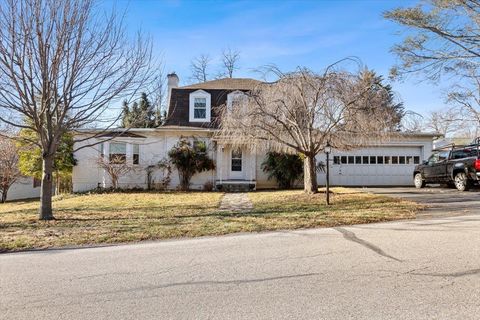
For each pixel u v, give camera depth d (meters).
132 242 6.96
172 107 21.31
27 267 5.37
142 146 20.45
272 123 13.05
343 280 4.59
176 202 13.70
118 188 19.36
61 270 5.20
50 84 9.22
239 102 13.34
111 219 9.56
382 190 16.48
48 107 9.41
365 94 12.51
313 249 6.16
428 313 3.57
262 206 11.80
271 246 6.41
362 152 21.41
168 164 20.30
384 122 12.72
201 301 3.98
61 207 12.48
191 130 20.30
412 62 15.47
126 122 13.08
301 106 12.89
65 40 9.15
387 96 12.95
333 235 7.19
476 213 9.29
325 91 12.66
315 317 3.53
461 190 14.79
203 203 13.23
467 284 4.36
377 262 5.34
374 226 8.02
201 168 20.05
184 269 5.17
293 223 8.45
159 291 4.32
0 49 8.62
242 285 4.48
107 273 5.04
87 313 3.71
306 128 13.26
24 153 18.08
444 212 9.55
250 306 3.83
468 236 6.81
